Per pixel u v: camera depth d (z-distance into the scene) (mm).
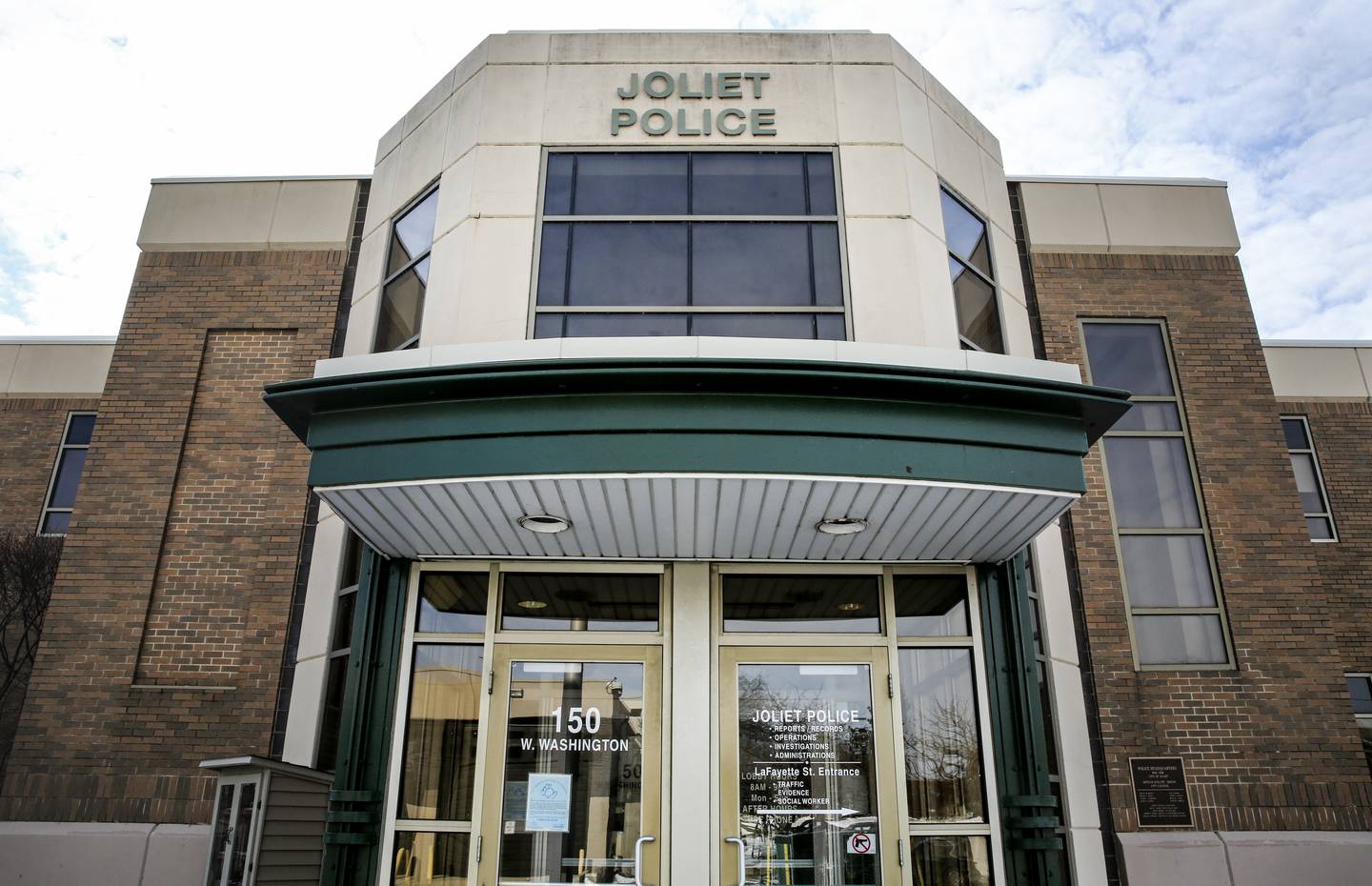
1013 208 10133
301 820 6590
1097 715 8391
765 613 6848
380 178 9375
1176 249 10016
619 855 6273
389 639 6691
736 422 5383
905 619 6934
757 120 7961
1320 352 13875
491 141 7816
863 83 8117
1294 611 8797
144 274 9906
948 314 7555
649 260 7492
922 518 6043
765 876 6250
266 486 9141
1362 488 13188
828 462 5359
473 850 6234
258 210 10062
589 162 7836
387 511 5953
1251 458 9344
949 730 6703
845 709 6652
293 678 8406
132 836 7848
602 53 8180
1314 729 8406
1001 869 6352
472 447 5453
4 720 13250
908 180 7742
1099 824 7758
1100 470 9211
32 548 13797
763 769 6480
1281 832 8055
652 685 6641
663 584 6867
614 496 5656
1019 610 6863
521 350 5648
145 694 8430
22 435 14562
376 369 5785
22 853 7777
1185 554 9070
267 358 9617
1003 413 5723
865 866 6320
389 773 6430
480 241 7453
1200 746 8312
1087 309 9781
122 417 9375
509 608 6832
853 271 7391
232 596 8781
